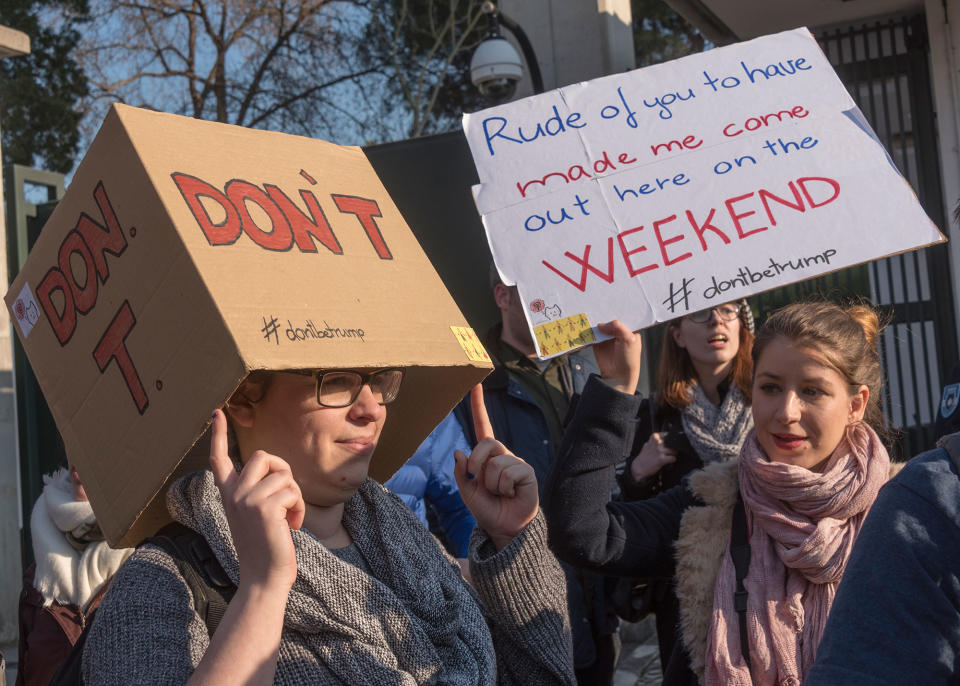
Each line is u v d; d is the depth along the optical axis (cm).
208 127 148
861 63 709
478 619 165
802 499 200
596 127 222
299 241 143
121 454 137
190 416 127
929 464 129
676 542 212
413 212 560
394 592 152
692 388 305
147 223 135
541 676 173
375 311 144
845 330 206
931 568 122
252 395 147
